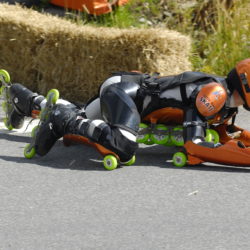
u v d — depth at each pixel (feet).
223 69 66.23
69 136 37.29
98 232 28.17
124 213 30.37
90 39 55.06
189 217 29.96
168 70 55.47
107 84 38.93
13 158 38.99
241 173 36.45
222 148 36.22
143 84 38.09
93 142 36.73
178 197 32.60
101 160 38.91
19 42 57.52
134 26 69.26
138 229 28.53
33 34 56.80
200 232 28.27
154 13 72.54
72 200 31.99
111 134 36.42
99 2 67.62
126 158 36.88
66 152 40.47
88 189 33.55
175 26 70.95
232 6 71.61
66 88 57.16
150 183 34.63
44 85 57.62
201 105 35.94
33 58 57.36
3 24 57.77
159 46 54.08
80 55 55.83
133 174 36.14
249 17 70.38
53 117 37.35
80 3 67.51
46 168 36.99
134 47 54.03
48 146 37.93
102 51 55.01
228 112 38.50
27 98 41.78
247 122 51.08
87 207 31.09
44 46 56.65
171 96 37.50
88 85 56.34
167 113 38.32
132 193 33.09
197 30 71.41
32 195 32.65
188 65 57.77
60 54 56.29
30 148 38.60
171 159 39.55
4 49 58.44
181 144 38.83
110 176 35.68
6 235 27.84
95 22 67.56
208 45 68.18
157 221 29.45
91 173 36.17
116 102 36.73
